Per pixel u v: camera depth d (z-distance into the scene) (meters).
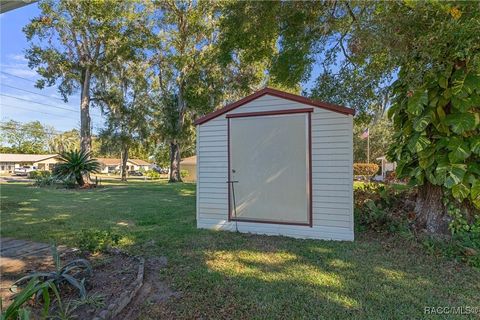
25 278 2.76
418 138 4.17
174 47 17.23
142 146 21.28
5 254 3.95
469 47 3.59
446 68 3.90
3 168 41.97
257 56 8.12
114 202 8.96
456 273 3.32
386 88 7.04
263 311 2.54
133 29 15.59
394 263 3.62
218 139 5.51
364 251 4.08
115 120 18.77
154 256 3.90
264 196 5.16
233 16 7.27
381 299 2.74
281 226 5.04
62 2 13.85
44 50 14.72
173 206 8.13
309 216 4.86
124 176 22.95
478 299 2.75
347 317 2.44
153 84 19.11
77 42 15.39
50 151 49.19
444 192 4.38
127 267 3.44
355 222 5.39
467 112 3.85
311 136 4.86
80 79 15.93
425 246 4.07
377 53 5.52
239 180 5.34
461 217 4.19
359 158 27.59
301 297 2.78
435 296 2.80
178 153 20.69
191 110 18.23
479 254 3.62
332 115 4.73
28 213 7.00
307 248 4.25
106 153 21.62
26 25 14.09
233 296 2.80
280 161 5.07
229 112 5.43
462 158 3.86
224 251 4.12
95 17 14.23
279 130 5.07
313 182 4.85
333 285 3.03
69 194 11.19
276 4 6.29
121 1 14.67
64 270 2.92
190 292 2.88
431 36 3.82
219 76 16.27
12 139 47.78
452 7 3.38
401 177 4.74
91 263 3.56
